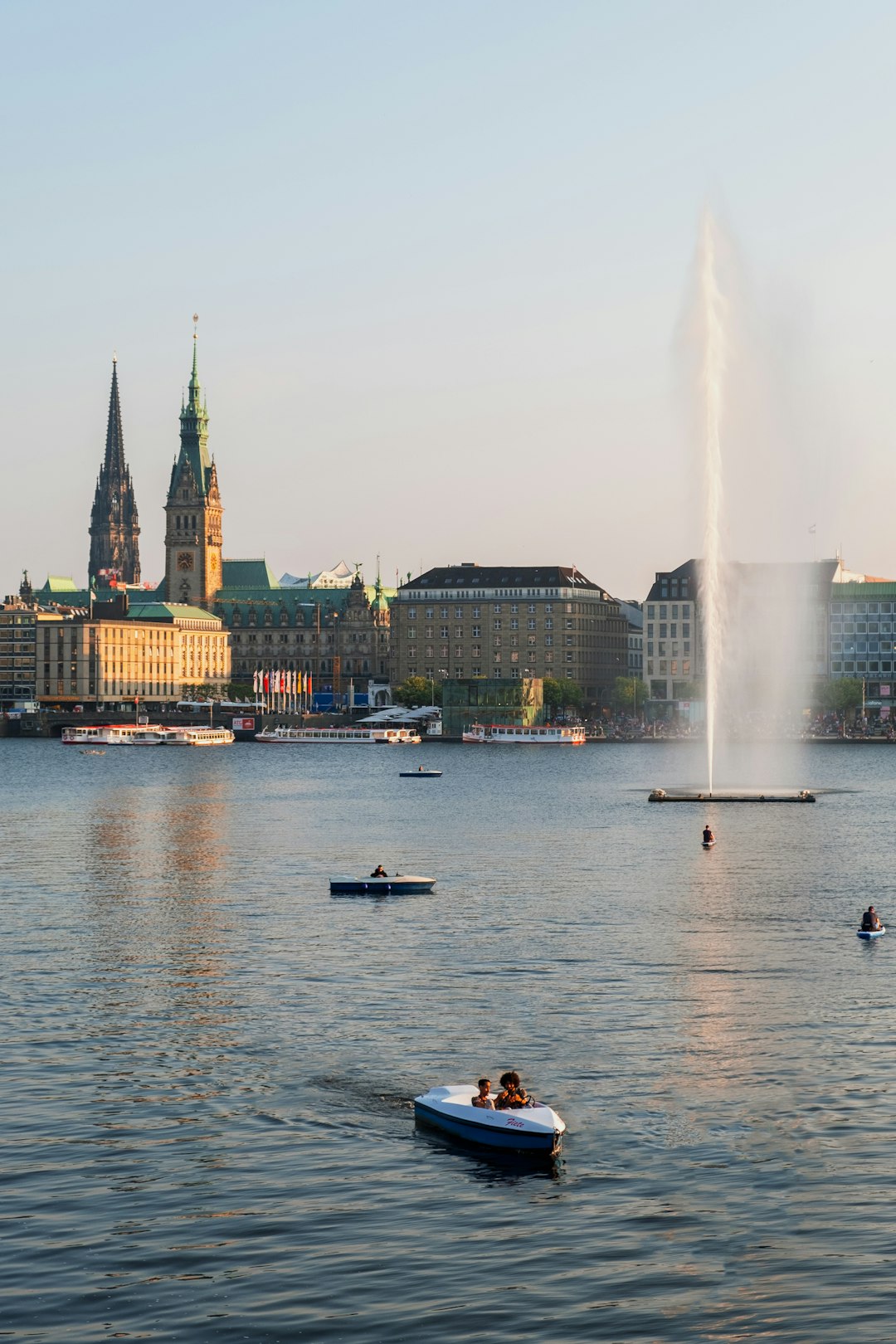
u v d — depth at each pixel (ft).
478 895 389.19
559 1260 164.76
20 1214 175.94
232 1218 174.81
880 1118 204.74
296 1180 185.26
